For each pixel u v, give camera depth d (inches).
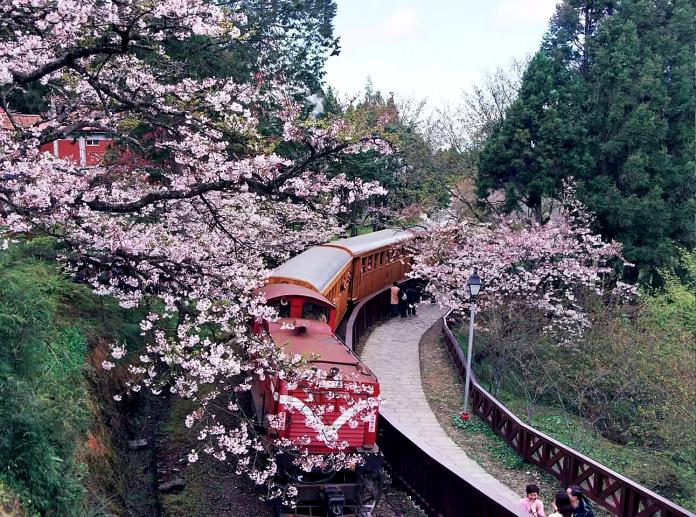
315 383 355.9
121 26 295.3
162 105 338.3
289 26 916.6
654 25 1018.7
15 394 231.1
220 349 334.3
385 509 392.2
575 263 757.9
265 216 539.8
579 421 623.2
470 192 1224.8
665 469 504.1
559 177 938.1
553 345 709.9
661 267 892.6
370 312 895.1
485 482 444.1
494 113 1149.1
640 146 922.1
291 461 358.0
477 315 786.2
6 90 336.8
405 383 665.0
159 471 394.3
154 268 365.1
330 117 475.5
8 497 201.3
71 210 303.1
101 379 381.4
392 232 1077.1
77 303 404.2
